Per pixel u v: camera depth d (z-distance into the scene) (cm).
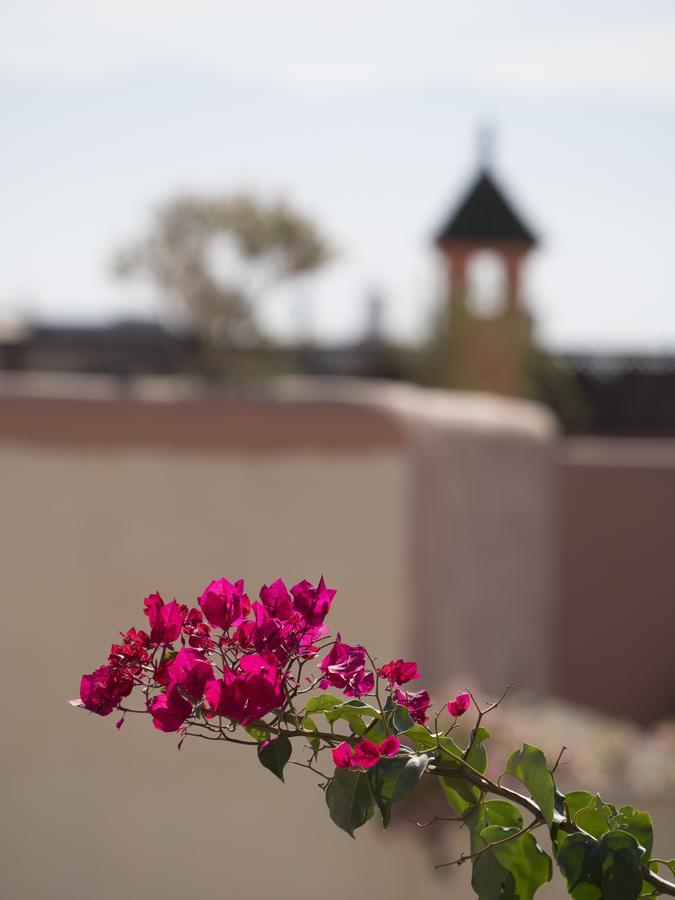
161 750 602
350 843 578
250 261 1227
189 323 1249
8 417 616
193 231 1216
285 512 634
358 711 124
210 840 600
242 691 115
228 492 629
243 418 628
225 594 120
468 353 1491
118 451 620
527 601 884
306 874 590
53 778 607
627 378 1561
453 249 1570
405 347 1472
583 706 1172
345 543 637
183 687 115
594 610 1176
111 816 605
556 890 495
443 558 692
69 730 609
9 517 618
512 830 122
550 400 1538
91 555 619
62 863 605
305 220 1231
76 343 1449
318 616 123
